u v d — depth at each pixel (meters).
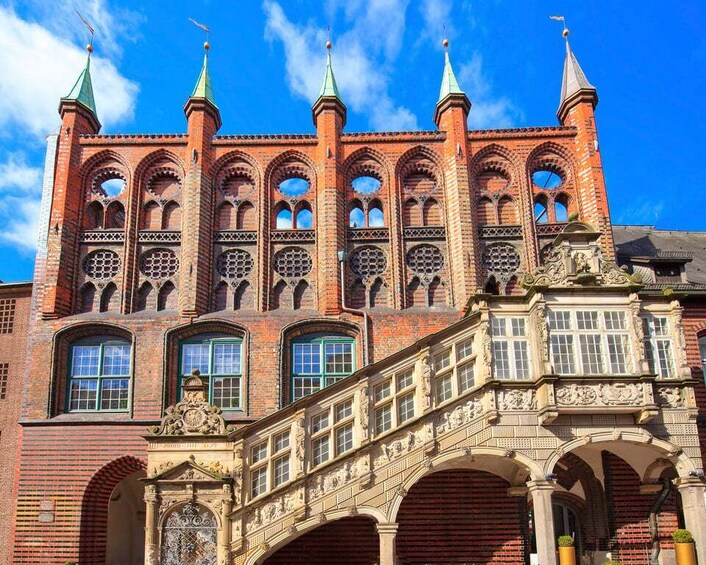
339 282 23.56
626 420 18.34
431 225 24.78
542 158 25.62
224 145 25.39
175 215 24.75
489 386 18.19
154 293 23.69
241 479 17.86
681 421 18.50
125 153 25.06
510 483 21.45
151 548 17.33
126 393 22.58
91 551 21.17
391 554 17.22
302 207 25.16
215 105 25.98
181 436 18.20
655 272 25.84
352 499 17.59
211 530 17.59
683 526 21.84
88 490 21.38
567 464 22.62
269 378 22.50
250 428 18.19
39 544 20.73
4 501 24.95
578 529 22.92
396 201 24.86
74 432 21.77
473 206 24.72
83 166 24.91
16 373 26.56
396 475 17.77
